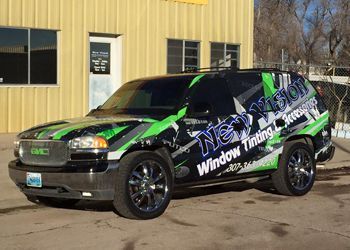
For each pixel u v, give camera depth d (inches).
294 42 2092.8
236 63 738.2
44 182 271.7
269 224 273.6
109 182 265.9
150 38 650.8
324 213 298.0
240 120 317.7
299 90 356.2
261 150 325.7
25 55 565.0
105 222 278.8
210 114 306.7
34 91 572.1
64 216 294.8
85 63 604.7
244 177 325.4
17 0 556.7
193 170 296.0
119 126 274.5
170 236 252.4
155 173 283.0
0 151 470.9
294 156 344.8
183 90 305.1
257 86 334.6
